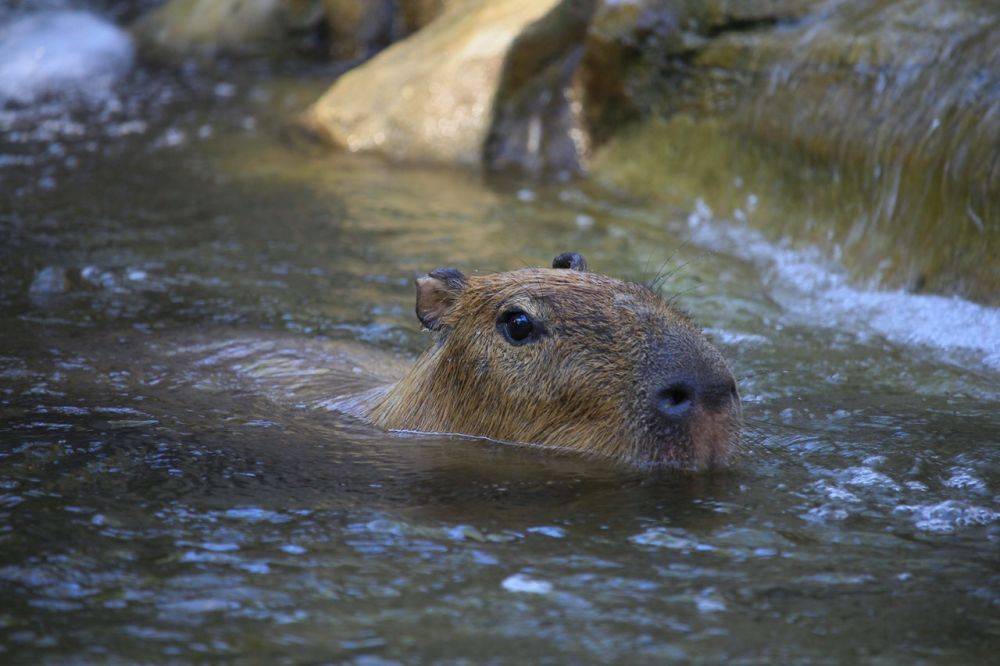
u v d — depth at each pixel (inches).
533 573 256.8
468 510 295.1
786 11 672.4
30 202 682.8
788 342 480.7
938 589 250.2
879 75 589.9
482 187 750.5
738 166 670.5
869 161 581.0
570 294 344.8
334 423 378.0
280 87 1030.4
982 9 570.9
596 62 762.2
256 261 583.8
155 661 216.2
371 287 548.1
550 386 339.9
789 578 255.4
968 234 522.0
